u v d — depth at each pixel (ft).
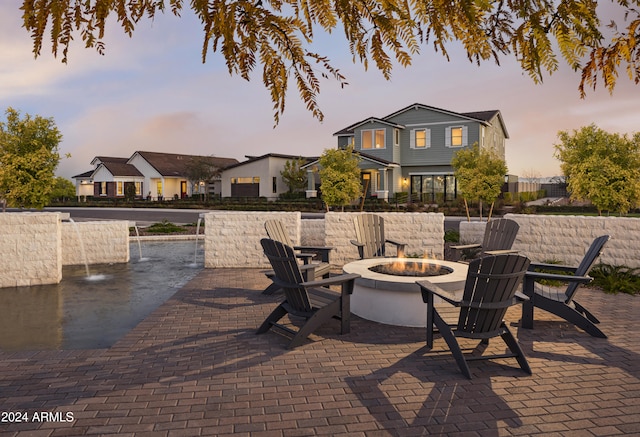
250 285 25.61
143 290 25.67
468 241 33.22
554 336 16.47
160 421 10.43
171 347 15.40
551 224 28.02
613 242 26.22
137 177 132.05
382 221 26.18
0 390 12.04
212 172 118.42
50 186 49.42
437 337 16.42
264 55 3.64
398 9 3.37
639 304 20.93
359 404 11.28
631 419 10.53
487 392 11.94
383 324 18.07
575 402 11.37
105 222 34.94
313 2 3.54
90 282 27.84
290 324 18.15
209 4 3.23
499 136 110.01
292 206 97.76
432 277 18.60
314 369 13.48
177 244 46.78
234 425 10.27
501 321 13.93
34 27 3.16
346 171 70.49
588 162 37.37
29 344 16.52
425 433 9.93
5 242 26.30
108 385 12.36
